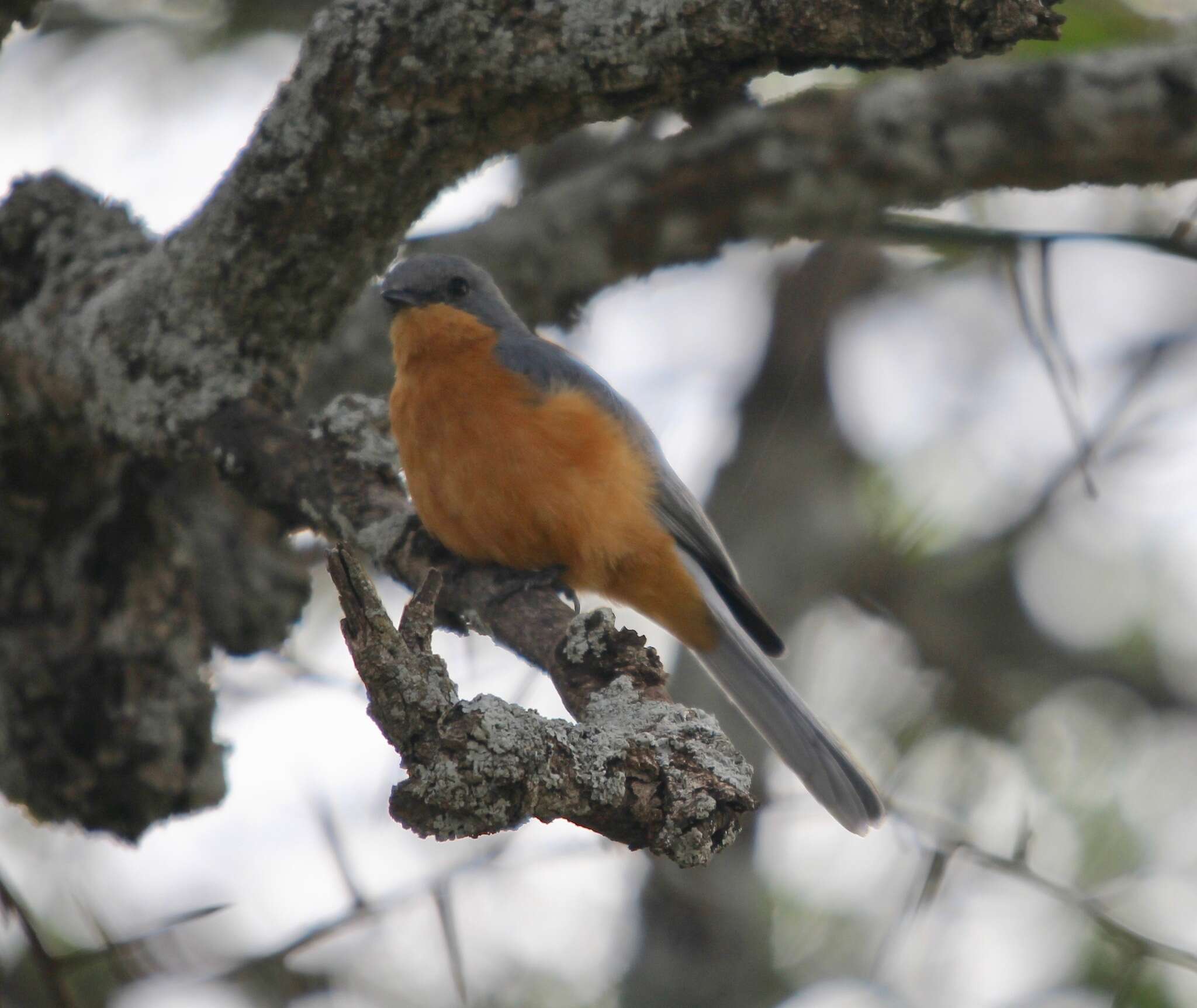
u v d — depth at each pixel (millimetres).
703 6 7250
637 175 11609
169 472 11023
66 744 10664
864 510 15016
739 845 13680
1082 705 14531
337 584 5762
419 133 8391
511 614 8883
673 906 13461
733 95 11430
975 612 15016
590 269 11961
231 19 13852
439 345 10484
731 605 11117
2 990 12117
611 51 7617
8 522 10672
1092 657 14766
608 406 10609
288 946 9945
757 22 7145
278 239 9102
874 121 10883
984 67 10688
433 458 10219
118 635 10656
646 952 13461
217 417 9680
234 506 11500
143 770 10719
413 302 10672
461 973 9430
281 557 11789
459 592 9273
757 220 11516
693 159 11469
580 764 6023
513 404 10188
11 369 10320
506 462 10070
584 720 6500
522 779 5812
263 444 9516
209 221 9219
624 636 7367
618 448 10406
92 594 10688
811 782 10008
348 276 9414
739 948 13328
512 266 11852
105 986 12164
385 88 8203
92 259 10500
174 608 10906
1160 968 11141
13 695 10680
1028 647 14852
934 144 10758
